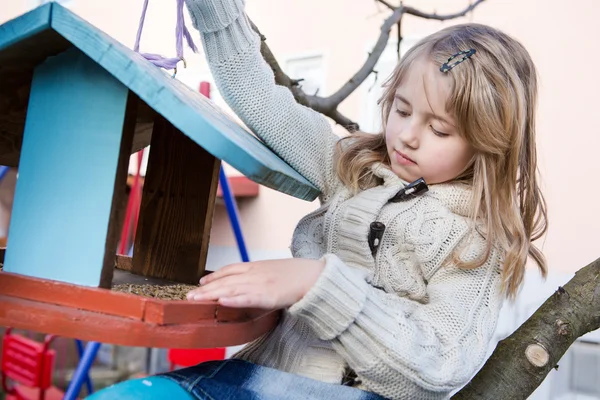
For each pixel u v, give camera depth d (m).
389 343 0.81
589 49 2.79
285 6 3.67
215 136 0.69
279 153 1.10
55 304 0.72
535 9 2.92
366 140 1.14
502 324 2.83
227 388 0.88
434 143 0.98
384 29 1.72
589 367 2.73
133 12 4.02
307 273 0.82
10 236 0.85
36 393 2.73
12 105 0.96
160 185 1.13
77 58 0.82
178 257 1.10
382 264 1.00
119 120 0.80
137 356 4.57
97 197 0.80
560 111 2.83
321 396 0.90
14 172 4.50
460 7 3.10
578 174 2.77
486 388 1.02
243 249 2.20
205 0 1.03
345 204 1.08
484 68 0.98
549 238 2.81
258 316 0.89
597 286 1.10
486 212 0.99
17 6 4.59
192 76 3.75
